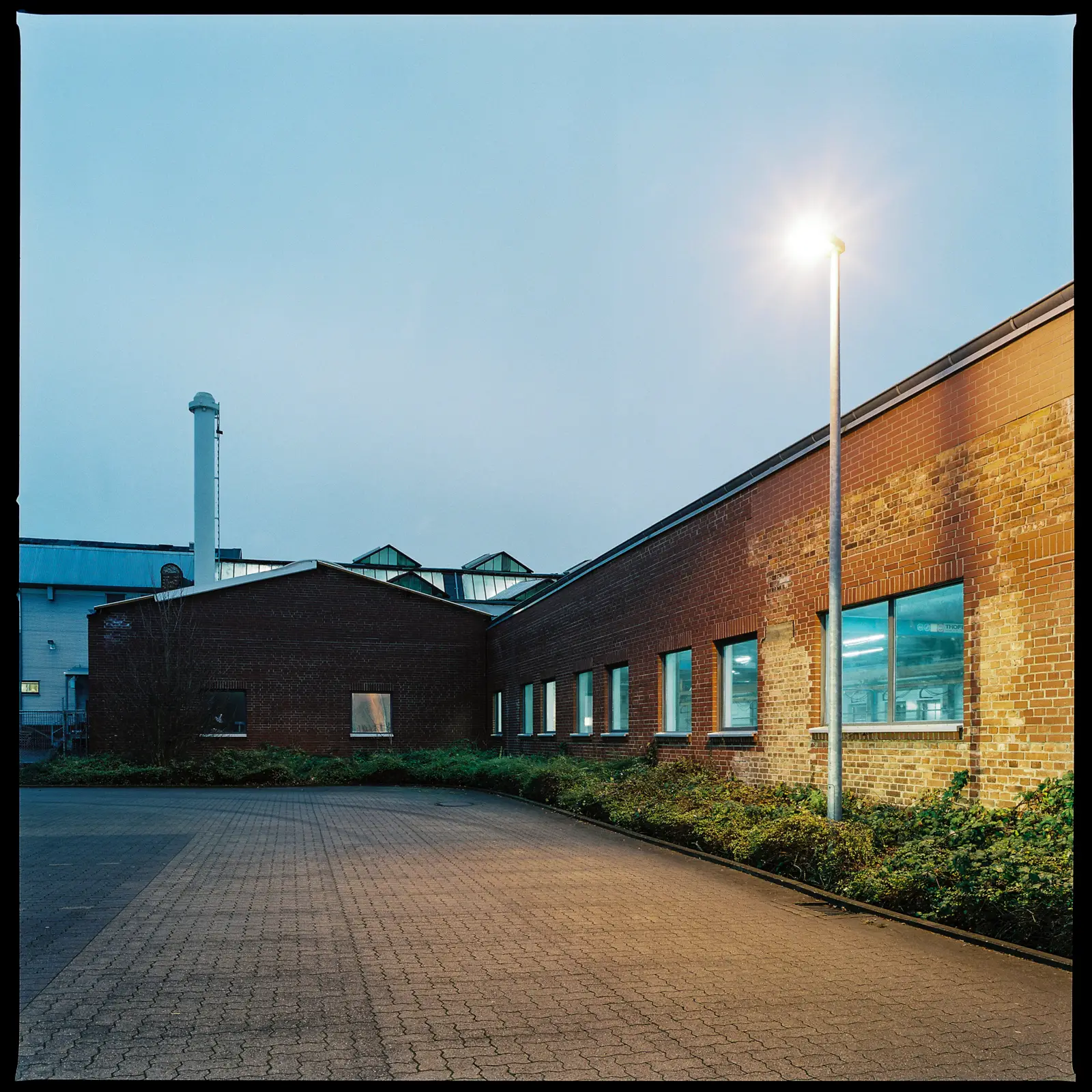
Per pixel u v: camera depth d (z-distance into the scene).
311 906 8.70
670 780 16.11
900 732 11.82
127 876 10.37
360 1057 4.85
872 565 12.67
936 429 11.47
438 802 19.88
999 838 9.16
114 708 29.39
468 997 5.89
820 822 10.41
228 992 5.99
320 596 32.09
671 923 8.03
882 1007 5.70
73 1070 4.64
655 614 20.00
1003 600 10.25
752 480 15.96
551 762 21.20
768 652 15.42
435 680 33.03
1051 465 9.66
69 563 49.25
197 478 37.25
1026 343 10.06
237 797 21.38
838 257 11.34
